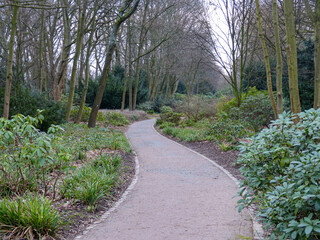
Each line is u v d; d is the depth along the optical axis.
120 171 7.71
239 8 14.34
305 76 15.59
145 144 13.91
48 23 25.09
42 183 5.86
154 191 6.18
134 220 4.57
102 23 18.52
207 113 22.19
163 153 11.30
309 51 15.66
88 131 13.44
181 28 23.58
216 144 12.09
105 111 28.33
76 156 8.41
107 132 15.53
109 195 5.76
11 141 4.98
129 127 23.44
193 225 4.27
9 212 4.00
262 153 3.64
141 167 8.80
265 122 11.73
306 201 2.99
